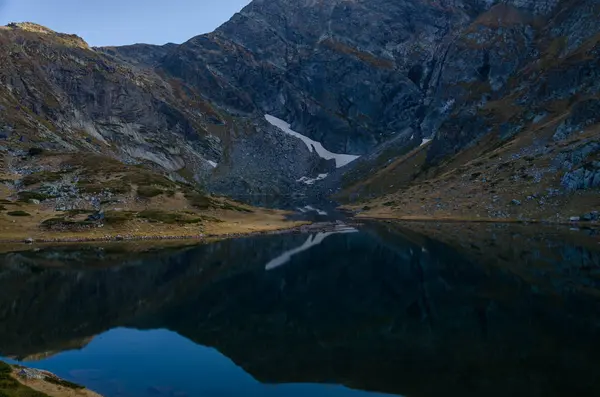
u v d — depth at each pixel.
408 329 38.16
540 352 30.94
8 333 39.28
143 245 105.19
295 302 50.22
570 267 63.25
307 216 179.50
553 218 125.81
